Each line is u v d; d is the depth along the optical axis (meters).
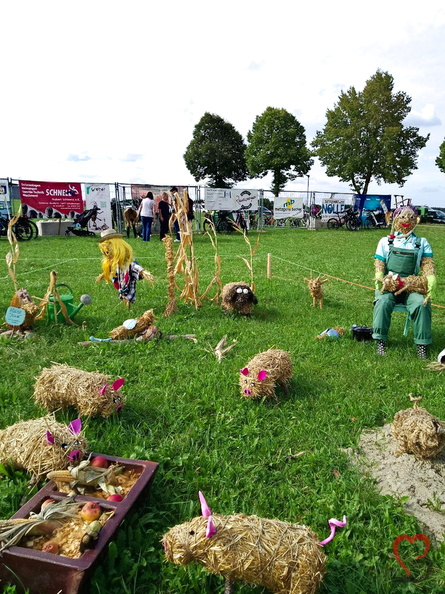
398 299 5.87
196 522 2.21
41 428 3.02
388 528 2.79
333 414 4.14
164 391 4.42
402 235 5.91
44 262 12.57
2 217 18.17
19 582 2.20
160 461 3.29
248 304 7.15
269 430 3.81
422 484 3.19
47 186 19.25
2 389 4.27
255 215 28.11
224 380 4.71
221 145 62.44
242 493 3.08
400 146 43.12
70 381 3.77
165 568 2.43
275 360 4.37
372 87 42.69
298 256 15.38
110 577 2.33
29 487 2.87
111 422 3.82
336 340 6.14
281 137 50.94
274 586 2.12
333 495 3.01
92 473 2.74
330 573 2.45
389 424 3.98
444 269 13.02
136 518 2.69
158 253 14.70
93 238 19.47
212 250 16.36
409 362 5.44
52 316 6.23
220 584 2.37
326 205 29.81
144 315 5.84
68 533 2.39
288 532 2.20
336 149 44.09
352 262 14.13
